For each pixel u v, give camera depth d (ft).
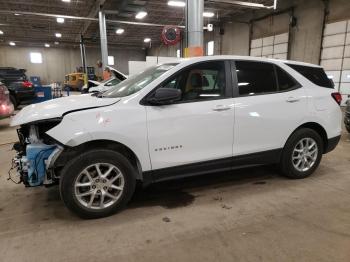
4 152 16.72
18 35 87.92
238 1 46.42
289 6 47.37
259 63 10.66
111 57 113.80
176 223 8.39
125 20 65.41
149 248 7.18
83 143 8.47
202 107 9.37
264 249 7.09
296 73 11.33
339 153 15.92
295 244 7.29
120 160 8.59
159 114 8.82
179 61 9.86
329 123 11.84
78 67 104.73
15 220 8.65
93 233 7.88
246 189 10.87
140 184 10.03
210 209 9.26
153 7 54.24
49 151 8.66
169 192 10.67
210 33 71.77
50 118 8.13
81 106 8.54
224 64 10.04
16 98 36.19
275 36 50.98
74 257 6.85
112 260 6.73
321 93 11.66
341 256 6.80
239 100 9.98
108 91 10.90
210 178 12.05
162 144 8.93
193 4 23.38
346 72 39.11
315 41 43.39
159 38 93.56
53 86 60.85
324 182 11.53
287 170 11.53
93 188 8.48
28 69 106.63
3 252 7.06
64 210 9.28
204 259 6.73
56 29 78.84
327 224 8.26
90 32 82.48
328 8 40.75
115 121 8.32
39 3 52.37
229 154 10.03
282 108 10.69
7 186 11.36
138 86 9.53
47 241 7.51
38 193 10.66
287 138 11.14
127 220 8.58
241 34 60.29
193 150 9.42
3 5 53.67
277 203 9.64
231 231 7.93
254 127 10.28
